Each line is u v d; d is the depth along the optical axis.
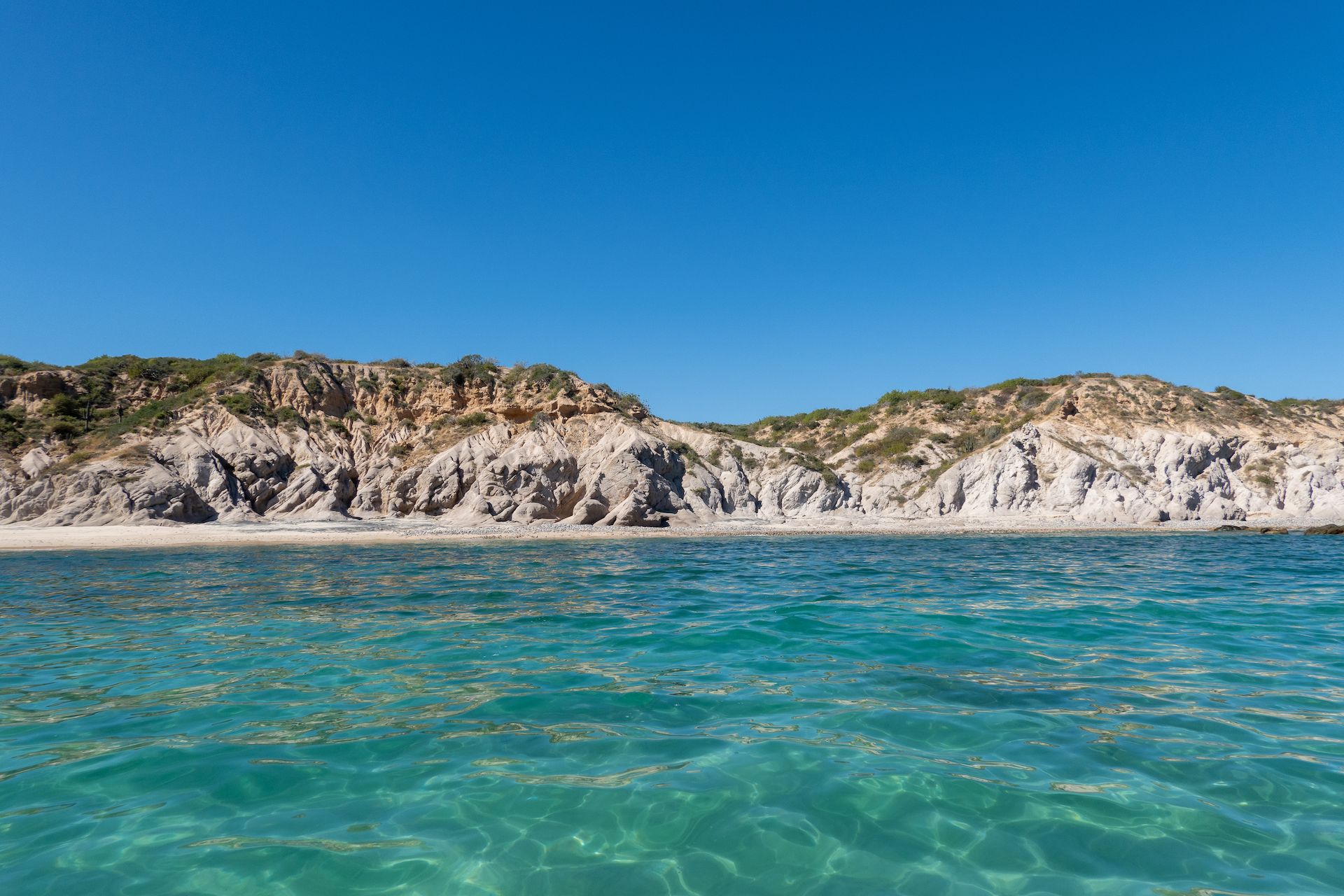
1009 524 50.69
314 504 46.06
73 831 5.01
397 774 6.00
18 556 29.02
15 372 50.62
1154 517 52.19
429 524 44.56
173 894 4.23
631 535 42.97
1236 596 16.08
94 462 41.62
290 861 4.62
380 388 56.97
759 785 5.74
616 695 8.20
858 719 7.31
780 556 28.97
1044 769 6.02
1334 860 4.58
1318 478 57.75
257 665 9.70
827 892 4.28
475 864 4.60
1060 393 68.31
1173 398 65.75
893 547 34.28
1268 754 6.30
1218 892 4.23
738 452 59.38
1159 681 8.70
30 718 7.41
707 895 4.25
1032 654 10.20
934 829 5.04
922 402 75.00
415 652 10.45
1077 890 4.27
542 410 54.81
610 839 4.92
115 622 13.07
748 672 9.23
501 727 7.11
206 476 44.25
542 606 14.92
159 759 6.33
